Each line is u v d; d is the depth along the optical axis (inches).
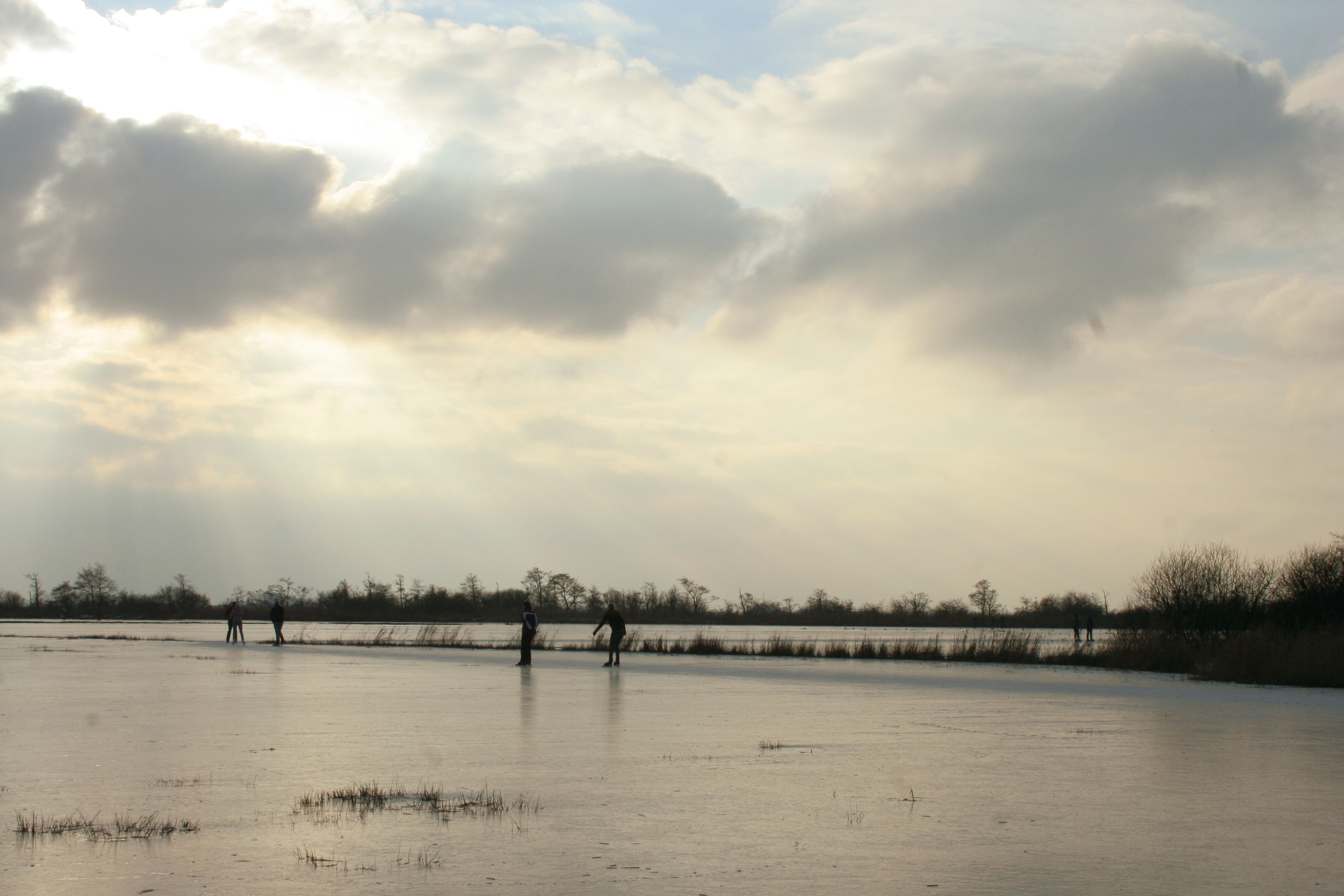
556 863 287.3
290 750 502.0
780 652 1662.2
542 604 6028.5
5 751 492.7
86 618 5708.7
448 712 690.8
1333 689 1010.7
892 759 494.0
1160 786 423.8
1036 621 5629.9
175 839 312.2
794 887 265.4
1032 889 265.4
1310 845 317.4
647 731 594.9
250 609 5757.9
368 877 271.0
